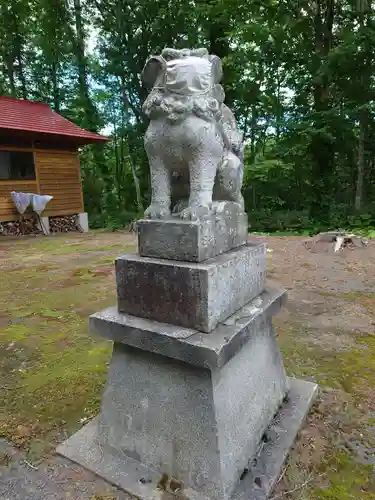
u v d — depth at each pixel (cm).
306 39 1047
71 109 1642
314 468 161
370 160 1251
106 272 528
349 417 196
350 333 304
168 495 145
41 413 205
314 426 189
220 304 148
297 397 207
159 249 155
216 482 140
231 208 170
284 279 472
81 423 196
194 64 151
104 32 1448
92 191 1559
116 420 168
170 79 152
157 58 158
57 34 1486
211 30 1145
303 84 1072
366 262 556
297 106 1180
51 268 565
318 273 500
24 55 1655
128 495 148
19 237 930
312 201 1132
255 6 992
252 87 1133
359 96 1014
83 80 1508
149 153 166
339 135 1061
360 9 930
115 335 155
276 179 1245
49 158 1027
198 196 157
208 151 155
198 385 144
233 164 176
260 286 190
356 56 919
